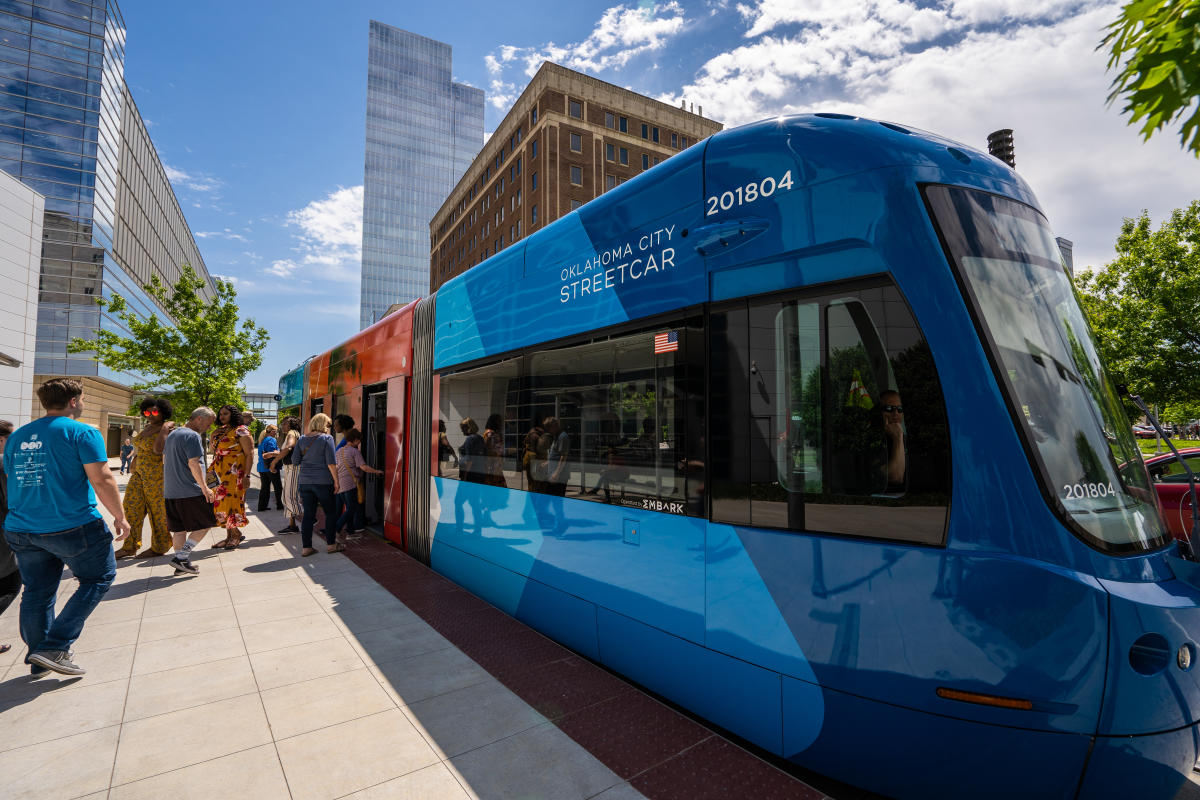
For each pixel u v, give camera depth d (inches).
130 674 139.6
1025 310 93.0
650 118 1721.2
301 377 525.3
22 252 860.0
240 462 287.3
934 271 90.0
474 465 202.4
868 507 92.0
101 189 1796.3
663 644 121.5
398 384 277.1
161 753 106.3
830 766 93.9
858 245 96.0
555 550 156.3
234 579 223.1
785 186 105.2
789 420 102.0
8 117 1616.6
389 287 5132.9
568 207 1578.5
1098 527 83.4
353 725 115.8
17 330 850.8
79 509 137.1
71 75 1728.6
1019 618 79.0
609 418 139.2
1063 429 87.5
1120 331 746.2
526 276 176.1
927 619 84.7
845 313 96.9
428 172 5393.7
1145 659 79.6
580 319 151.4
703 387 115.5
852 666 90.7
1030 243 99.2
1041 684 78.1
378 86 5255.9
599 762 102.8
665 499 122.4
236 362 851.4
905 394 90.2
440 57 5570.9
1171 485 240.4
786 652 98.7
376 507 331.6
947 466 85.7
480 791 94.7
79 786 96.3
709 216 117.3
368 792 94.7
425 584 214.7
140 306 2300.7
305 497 263.0
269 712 121.2
